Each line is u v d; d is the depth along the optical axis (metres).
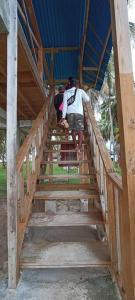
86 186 4.19
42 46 6.90
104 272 2.92
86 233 4.31
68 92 4.95
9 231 2.63
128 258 1.97
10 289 2.60
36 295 2.50
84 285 2.66
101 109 20.55
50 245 3.18
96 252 2.97
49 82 7.66
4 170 17.94
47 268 3.00
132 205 1.89
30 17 5.34
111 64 12.24
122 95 1.93
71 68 8.52
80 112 4.88
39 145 4.42
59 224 3.14
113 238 2.64
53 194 3.72
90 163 4.65
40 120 4.55
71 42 6.91
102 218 3.33
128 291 1.99
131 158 1.90
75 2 5.09
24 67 4.11
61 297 2.46
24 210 3.09
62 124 5.23
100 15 4.93
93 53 6.58
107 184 2.86
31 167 3.77
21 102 6.16
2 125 8.37
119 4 1.96
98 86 8.20
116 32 1.95
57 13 5.58
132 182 1.90
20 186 3.00
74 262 2.74
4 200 7.08
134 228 1.87
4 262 3.22
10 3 2.76
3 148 18.50
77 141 5.06
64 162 4.64
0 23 2.53
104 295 2.49
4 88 5.17
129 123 1.92
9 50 2.76
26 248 3.08
